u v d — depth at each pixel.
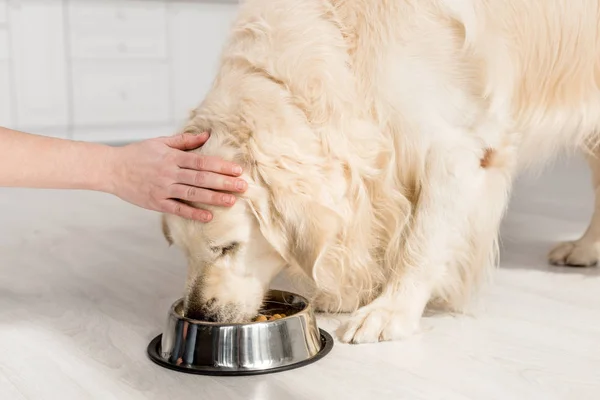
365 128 1.67
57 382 1.46
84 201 3.69
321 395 1.38
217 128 1.60
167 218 1.61
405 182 1.75
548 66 1.96
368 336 1.67
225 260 1.58
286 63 1.63
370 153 1.68
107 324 1.81
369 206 1.73
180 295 2.05
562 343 1.66
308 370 1.50
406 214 1.76
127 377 1.48
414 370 1.50
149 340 1.70
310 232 1.55
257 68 1.66
